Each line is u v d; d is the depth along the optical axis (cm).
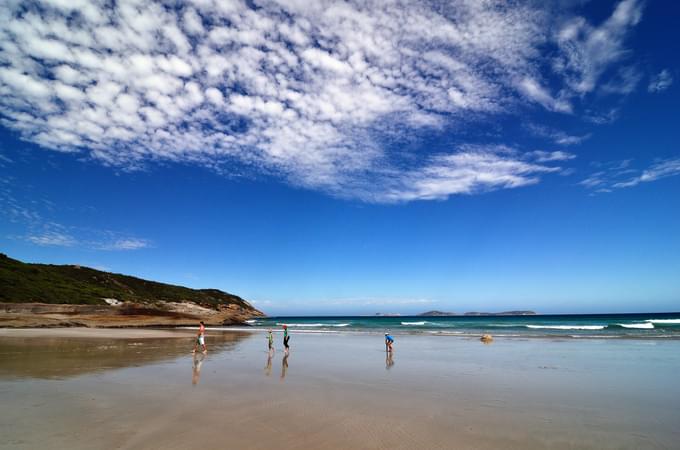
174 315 6019
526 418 838
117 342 2628
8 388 1070
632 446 676
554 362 1734
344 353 2125
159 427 729
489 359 1850
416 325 6425
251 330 4809
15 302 4338
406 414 858
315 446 647
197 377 1295
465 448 654
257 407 895
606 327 4581
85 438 661
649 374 1401
